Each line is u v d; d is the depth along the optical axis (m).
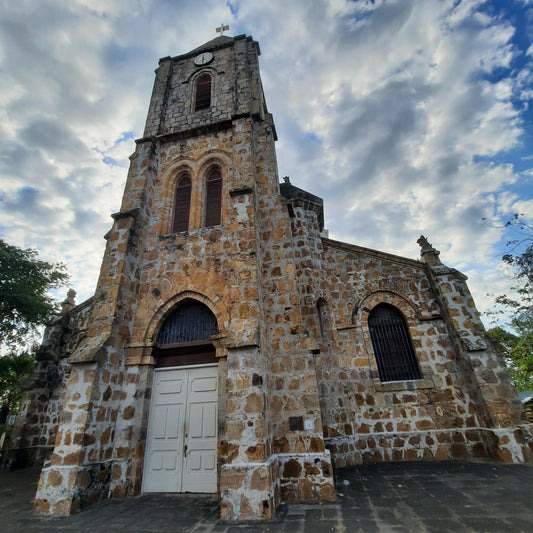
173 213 11.06
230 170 10.87
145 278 9.68
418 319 11.36
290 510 6.00
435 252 11.98
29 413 12.71
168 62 14.96
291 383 7.59
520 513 5.06
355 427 10.34
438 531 4.62
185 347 8.70
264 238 9.31
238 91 12.65
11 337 15.05
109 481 7.27
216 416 7.93
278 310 8.39
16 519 6.04
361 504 6.09
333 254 12.84
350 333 11.50
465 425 9.88
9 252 14.82
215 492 7.30
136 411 8.03
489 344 9.95
